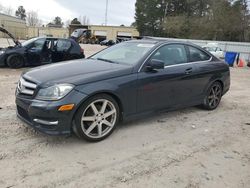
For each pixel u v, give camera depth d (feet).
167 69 15.75
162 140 14.02
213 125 16.75
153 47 15.70
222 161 12.23
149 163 11.63
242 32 145.79
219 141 14.39
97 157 11.86
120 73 13.69
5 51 35.24
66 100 11.83
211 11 154.71
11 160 11.19
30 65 36.94
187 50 17.63
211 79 18.93
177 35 159.94
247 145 14.08
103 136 13.42
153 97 15.12
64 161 11.37
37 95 12.12
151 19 186.91
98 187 9.80
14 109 17.42
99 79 12.86
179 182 10.40
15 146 12.38
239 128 16.52
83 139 12.97
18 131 13.93
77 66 14.28
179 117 17.76
